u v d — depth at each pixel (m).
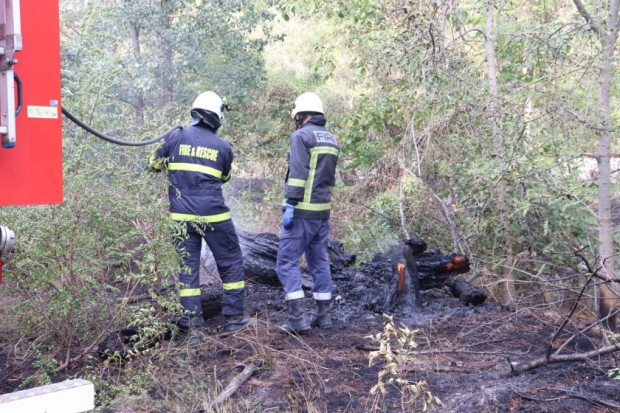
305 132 5.77
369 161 9.53
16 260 4.65
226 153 5.64
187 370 4.83
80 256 4.92
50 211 4.75
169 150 5.51
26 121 3.23
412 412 4.10
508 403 4.14
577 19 7.11
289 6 9.66
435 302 6.75
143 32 10.70
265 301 6.70
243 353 5.25
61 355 5.20
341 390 4.50
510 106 6.89
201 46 10.45
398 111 8.84
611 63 6.29
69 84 5.16
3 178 3.18
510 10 8.48
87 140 5.03
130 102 10.30
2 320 5.55
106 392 4.47
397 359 3.89
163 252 5.00
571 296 6.96
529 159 6.83
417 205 8.45
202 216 5.51
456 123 7.95
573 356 4.61
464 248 8.03
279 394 4.46
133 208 5.00
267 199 9.84
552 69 7.00
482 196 7.28
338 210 9.45
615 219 7.33
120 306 5.20
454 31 8.13
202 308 6.10
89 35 5.35
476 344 5.41
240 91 10.81
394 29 7.79
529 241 7.29
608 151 6.20
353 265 7.57
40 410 2.96
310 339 5.66
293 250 5.82
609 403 4.04
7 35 3.04
